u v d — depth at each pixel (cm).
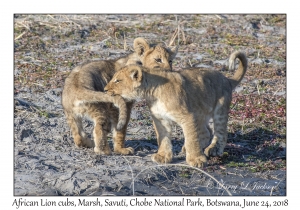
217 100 1285
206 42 2219
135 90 1184
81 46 2123
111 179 1108
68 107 1238
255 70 1933
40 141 1309
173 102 1170
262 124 1505
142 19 2442
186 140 1200
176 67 1938
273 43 2241
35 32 2214
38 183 1088
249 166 1239
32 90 1688
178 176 1158
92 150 1262
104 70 1302
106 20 2389
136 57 1402
